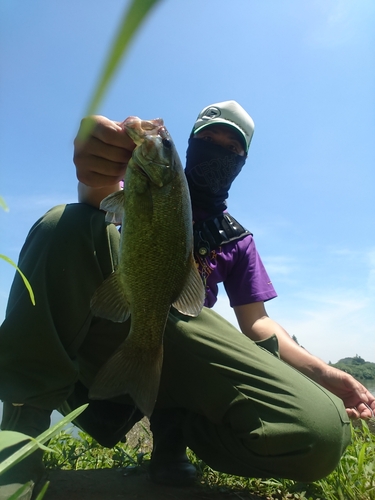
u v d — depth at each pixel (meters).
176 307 0.63
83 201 0.72
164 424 0.74
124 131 0.59
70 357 0.62
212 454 0.70
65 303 0.61
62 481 0.67
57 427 0.28
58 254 0.61
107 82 0.07
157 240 0.60
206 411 0.68
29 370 0.57
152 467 0.72
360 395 0.76
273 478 0.70
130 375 0.58
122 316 0.60
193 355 0.68
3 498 0.44
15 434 0.26
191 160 1.00
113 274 0.60
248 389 0.66
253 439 0.63
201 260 0.90
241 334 0.75
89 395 0.55
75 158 0.61
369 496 0.65
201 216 0.96
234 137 1.02
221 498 0.66
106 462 0.84
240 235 0.98
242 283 0.97
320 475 0.64
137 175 0.59
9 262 0.28
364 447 0.74
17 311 0.58
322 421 0.62
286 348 0.88
